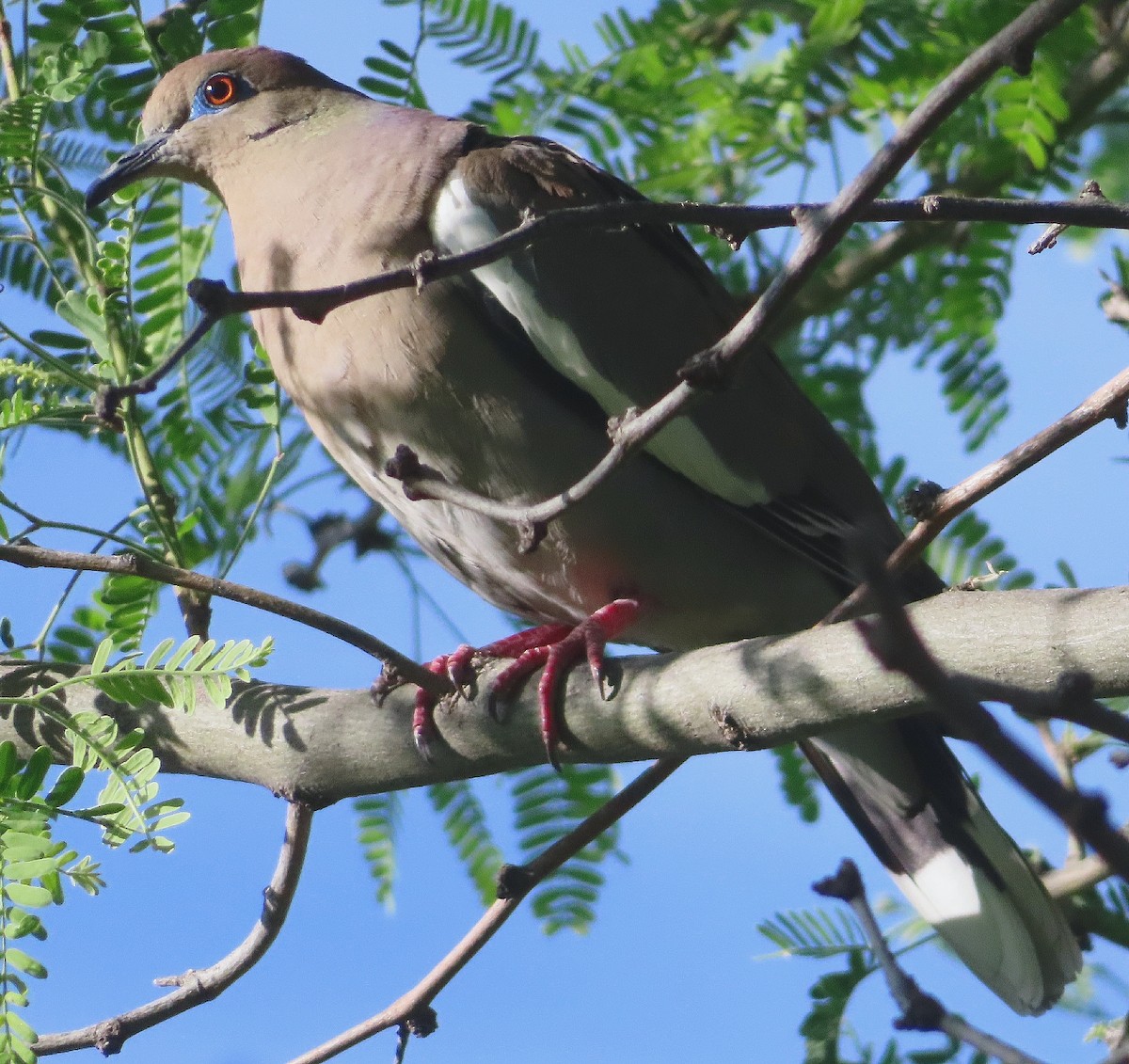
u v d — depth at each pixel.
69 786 5.47
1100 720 2.73
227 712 6.71
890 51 7.88
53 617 7.05
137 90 8.52
